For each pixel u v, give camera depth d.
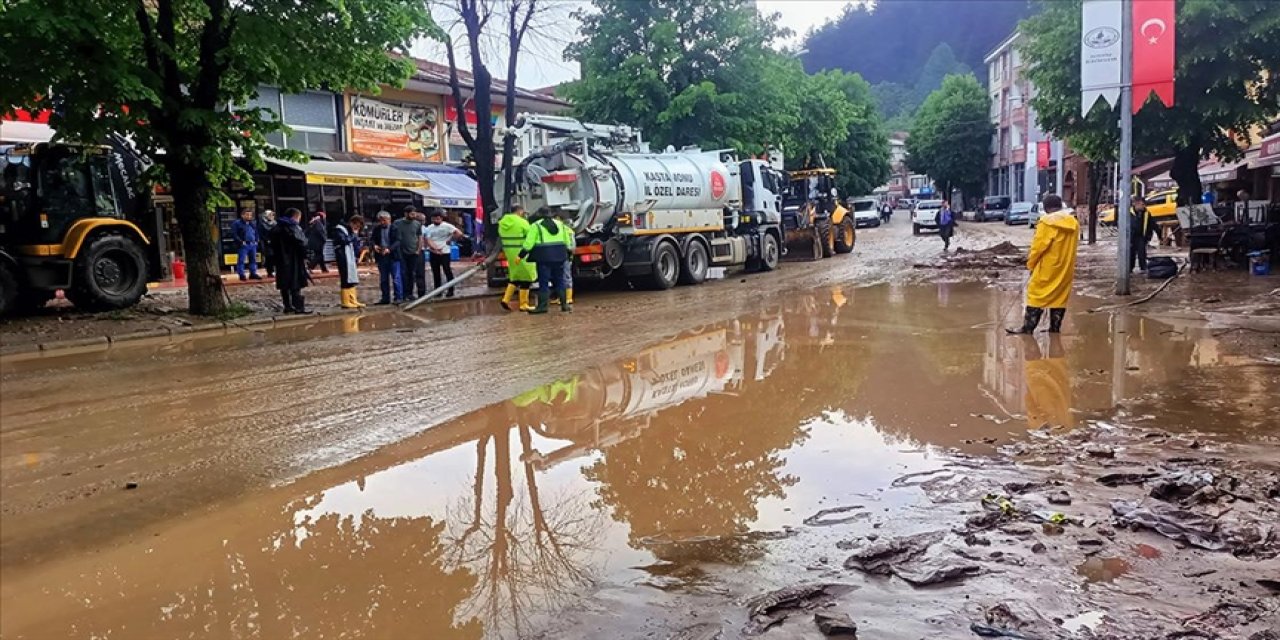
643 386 7.78
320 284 18.94
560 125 16.59
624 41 24.33
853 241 28.83
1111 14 12.85
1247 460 5.26
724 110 24.05
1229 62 16.39
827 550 4.07
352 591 3.73
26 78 9.96
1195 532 4.12
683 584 3.74
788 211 25.69
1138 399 6.91
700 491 4.97
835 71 57.56
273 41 11.67
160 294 15.97
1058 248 9.95
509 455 5.73
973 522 4.37
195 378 8.15
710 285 18.30
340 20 12.23
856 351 9.39
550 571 3.91
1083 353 8.89
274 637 3.32
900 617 3.37
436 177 26.39
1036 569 3.79
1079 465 5.29
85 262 12.39
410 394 7.47
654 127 23.89
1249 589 3.56
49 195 12.24
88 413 6.77
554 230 13.29
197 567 3.98
